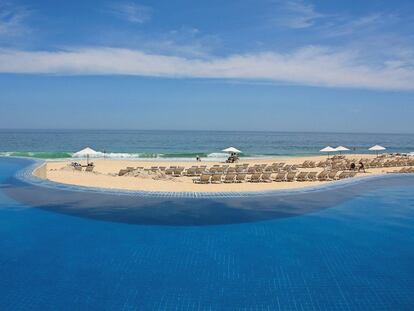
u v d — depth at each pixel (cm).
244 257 730
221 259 720
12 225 922
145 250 764
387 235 873
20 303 552
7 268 673
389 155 4188
